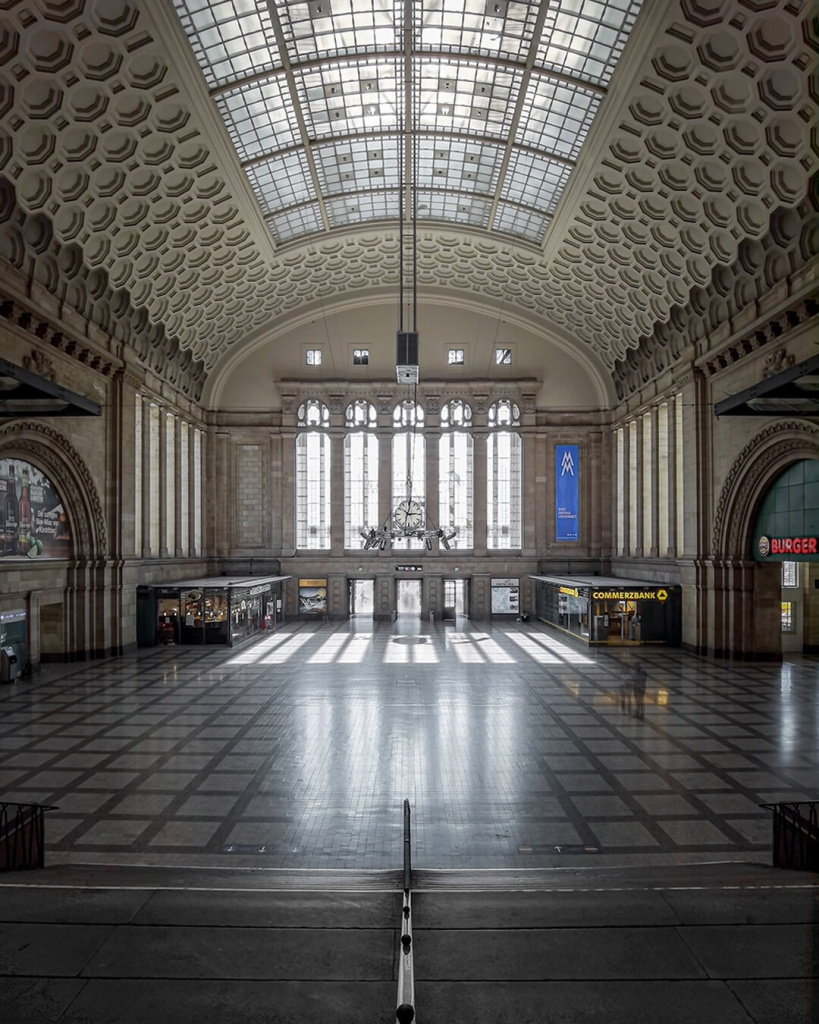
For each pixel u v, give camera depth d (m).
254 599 33.66
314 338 40.62
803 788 12.44
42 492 23.61
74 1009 4.48
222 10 18.75
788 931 5.48
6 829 8.43
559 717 17.34
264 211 29.75
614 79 20.58
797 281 20.77
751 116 19.08
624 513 37.66
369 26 20.20
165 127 21.66
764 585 26.03
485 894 6.24
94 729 16.22
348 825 10.66
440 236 33.81
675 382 29.92
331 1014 4.41
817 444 20.92
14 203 19.44
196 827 10.58
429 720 17.00
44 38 16.69
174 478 34.84
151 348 30.89
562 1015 4.41
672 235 26.00
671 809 11.42
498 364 40.81
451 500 40.84
